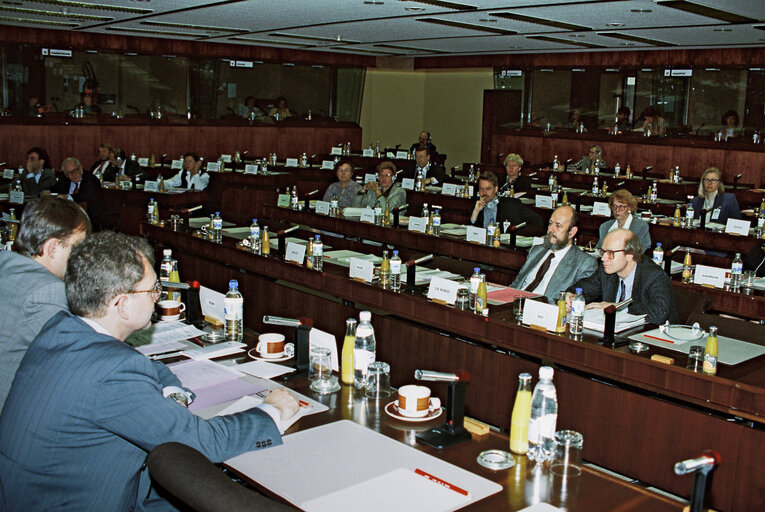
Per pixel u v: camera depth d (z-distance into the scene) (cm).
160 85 1269
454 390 212
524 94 1336
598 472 197
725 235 654
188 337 300
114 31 1148
